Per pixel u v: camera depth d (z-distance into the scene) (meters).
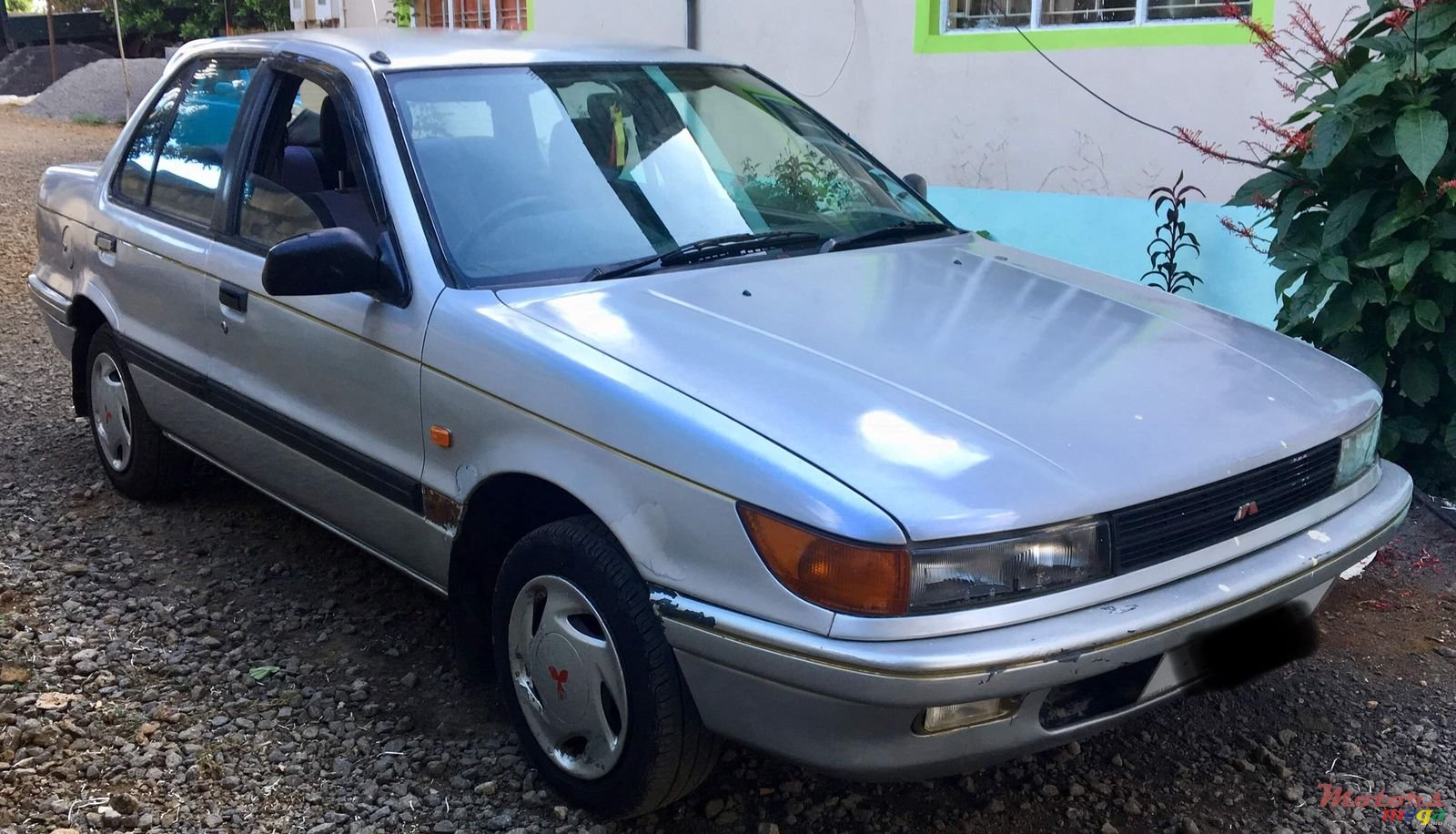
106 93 20.08
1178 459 2.63
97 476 5.26
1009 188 6.92
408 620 4.05
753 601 2.47
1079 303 3.46
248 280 3.80
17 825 2.93
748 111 4.19
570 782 3.01
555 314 3.05
